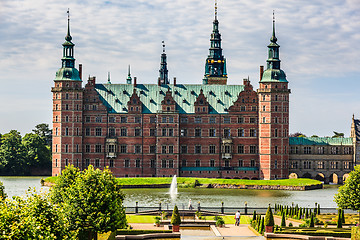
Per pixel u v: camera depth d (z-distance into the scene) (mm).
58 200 82375
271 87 176375
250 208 110312
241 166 181375
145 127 181125
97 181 76812
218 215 107938
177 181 167000
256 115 180625
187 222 96938
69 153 175875
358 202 98062
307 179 167875
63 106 175875
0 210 51562
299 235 85688
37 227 51781
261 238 86688
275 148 176375
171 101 179875
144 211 108250
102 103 179375
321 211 116688
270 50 178125
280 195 145000
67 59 177625
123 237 84688
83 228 75125
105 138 179500
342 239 84000
